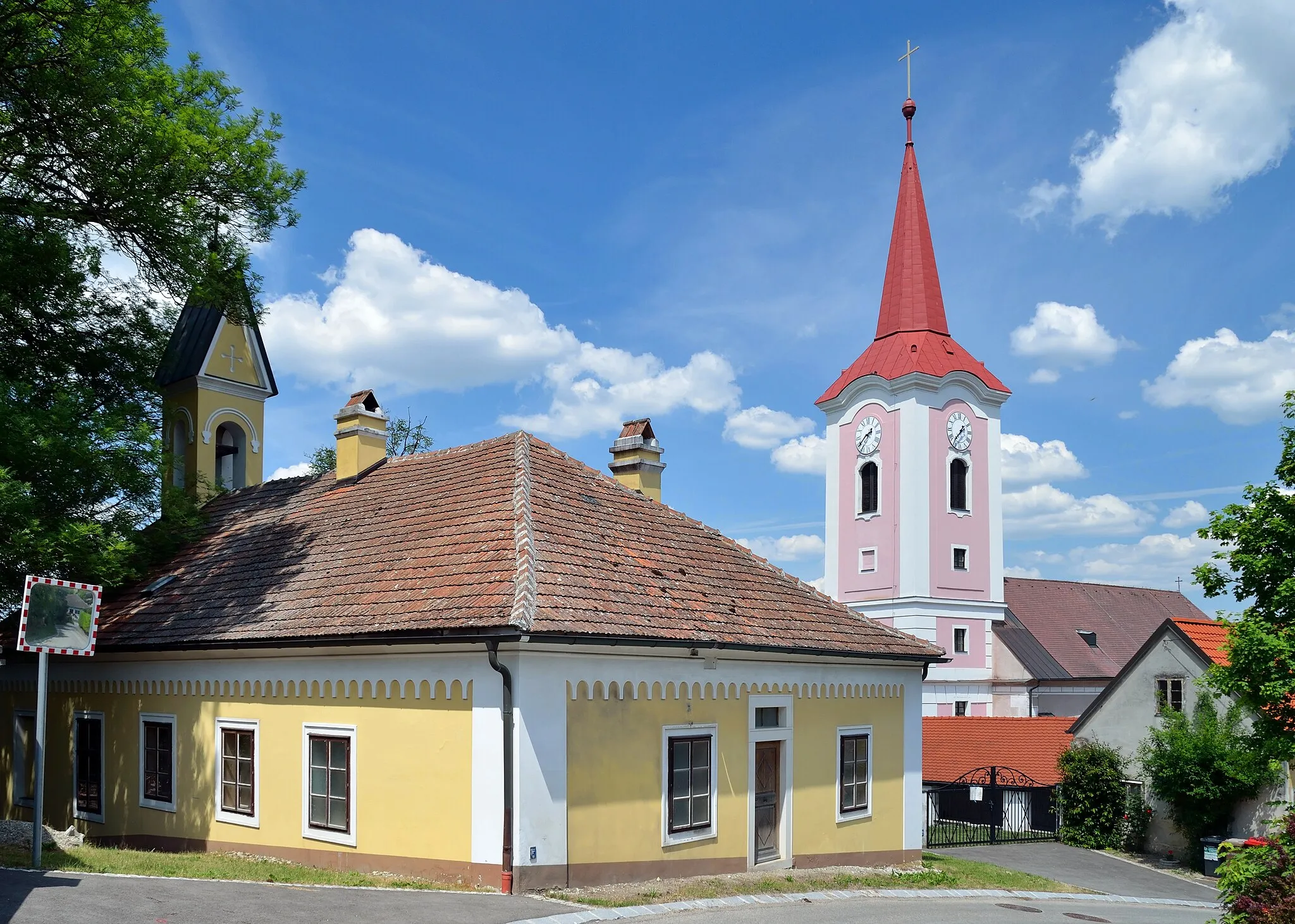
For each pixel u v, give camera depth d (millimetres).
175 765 18922
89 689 21203
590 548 17109
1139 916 18812
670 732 16047
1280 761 21719
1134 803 32281
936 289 56969
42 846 16250
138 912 11125
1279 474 18906
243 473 29125
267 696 17297
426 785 14812
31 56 19312
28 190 20781
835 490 57094
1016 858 29281
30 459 17609
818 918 14039
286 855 16594
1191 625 32781
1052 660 55469
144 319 23766
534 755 14070
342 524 20203
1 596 18562
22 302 21172
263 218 22094
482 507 17828
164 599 20578
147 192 19688
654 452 22922
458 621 14188
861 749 20141
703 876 16391
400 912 12039
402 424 49969
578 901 13695
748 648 16938
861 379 55469
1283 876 11688
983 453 55938
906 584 52812
